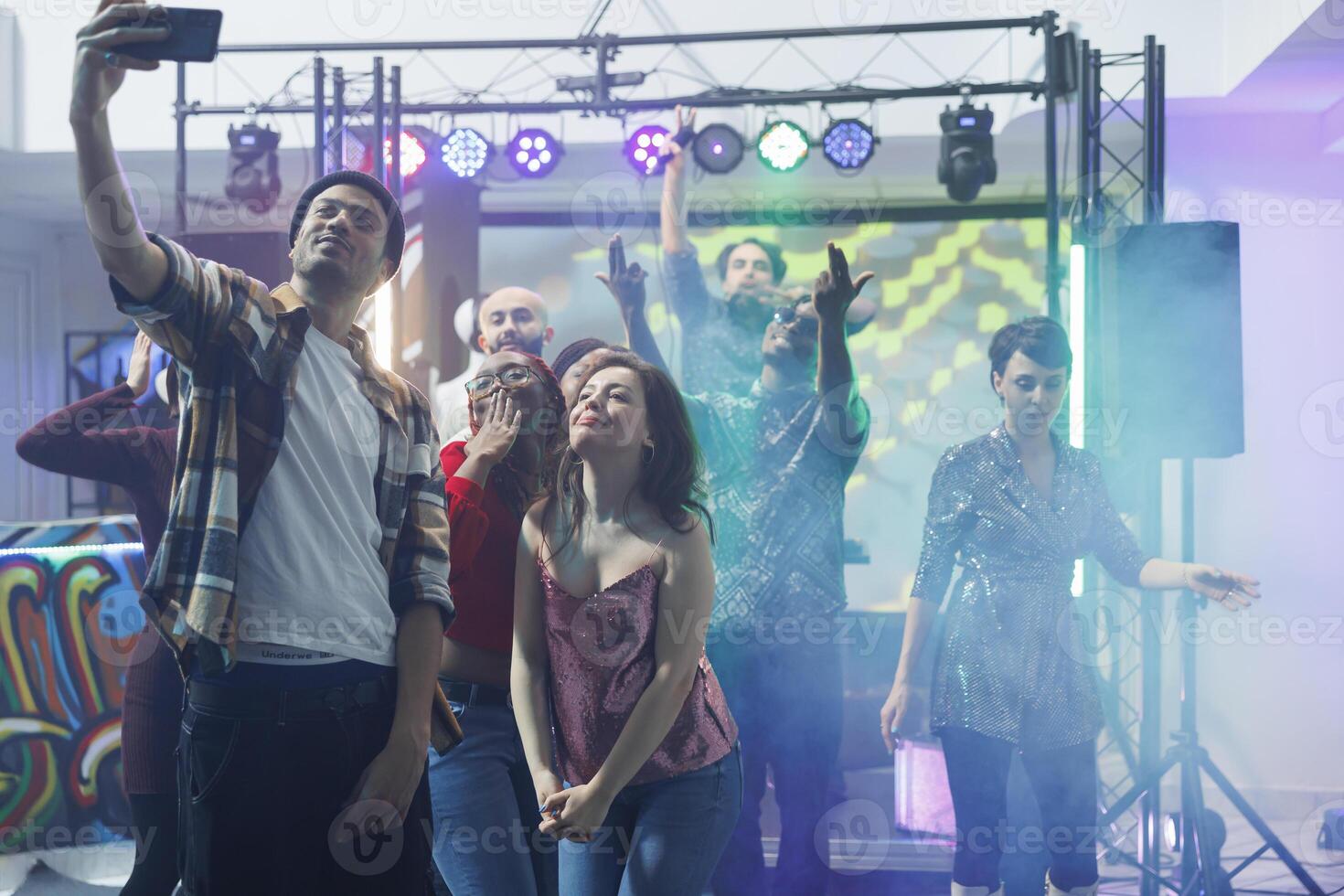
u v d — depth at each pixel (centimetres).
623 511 205
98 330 700
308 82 519
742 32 479
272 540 172
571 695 202
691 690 203
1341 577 498
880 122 530
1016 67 492
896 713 274
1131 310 350
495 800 217
